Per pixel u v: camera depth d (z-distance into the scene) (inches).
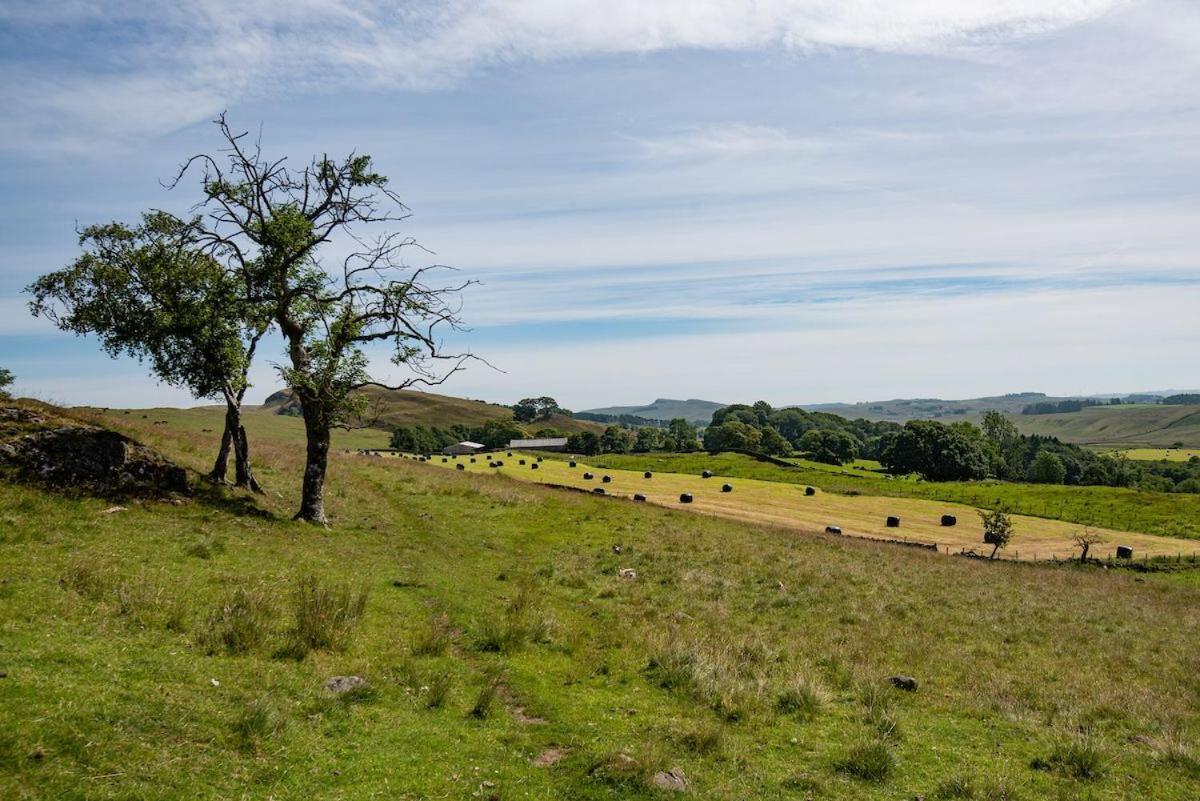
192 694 345.4
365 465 1850.4
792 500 2618.1
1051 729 464.4
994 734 446.0
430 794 302.0
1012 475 5349.4
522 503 1480.1
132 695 325.7
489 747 361.7
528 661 522.0
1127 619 965.8
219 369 1016.9
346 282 1034.7
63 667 337.7
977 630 789.9
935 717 475.8
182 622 442.3
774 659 590.6
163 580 527.2
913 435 4500.5
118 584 485.7
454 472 1978.3
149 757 280.8
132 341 982.4
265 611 496.7
